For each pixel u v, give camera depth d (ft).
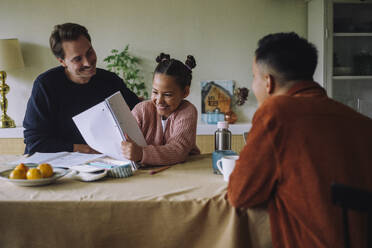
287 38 3.00
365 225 2.65
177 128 4.74
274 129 2.70
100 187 3.58
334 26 9.66
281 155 2.70
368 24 9.77
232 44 10.83
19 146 10.01
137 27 10.75
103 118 4.17
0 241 3.18
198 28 10.77
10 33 10.66
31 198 3.21
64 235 3.18
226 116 10.61
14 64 9.96
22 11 10.61
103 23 10.71
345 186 2.29
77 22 10.70
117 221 3.16
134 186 3.61
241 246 3.06
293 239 2.79
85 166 4.18
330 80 9.70
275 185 2.87
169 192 3.37
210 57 10.86
